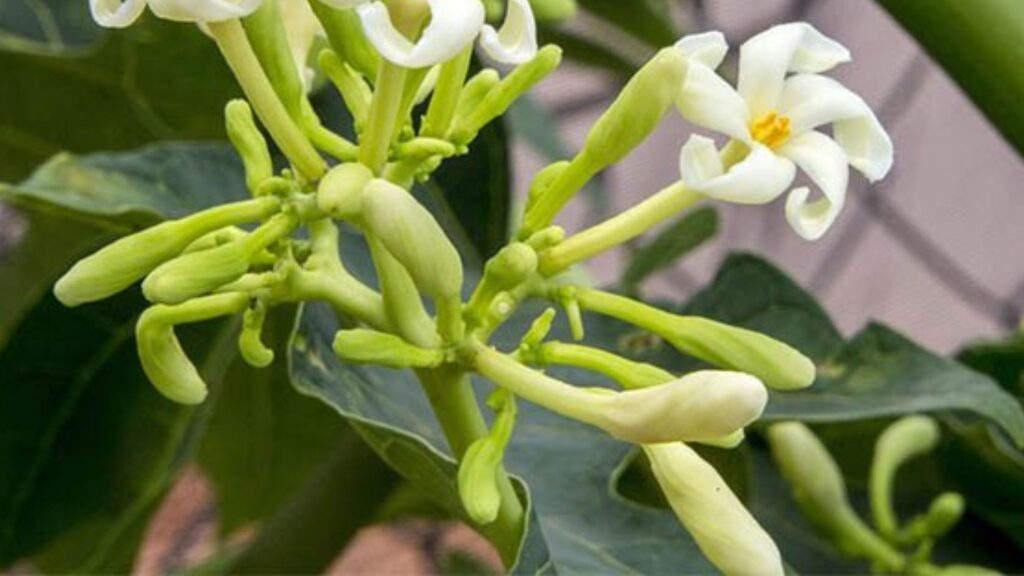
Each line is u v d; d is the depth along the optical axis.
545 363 0.31
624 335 0.40
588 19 0.60
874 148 0.30
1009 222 1.13
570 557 0.34
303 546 0.46
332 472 0.45
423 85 0.32
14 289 0.53
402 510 0.53
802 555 0.47
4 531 0.44
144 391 0.43
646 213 0.31
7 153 0.49
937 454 0.47
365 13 0.27
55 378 0.43
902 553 0.46
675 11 0.69
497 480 0.31
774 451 0.44
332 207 0.29
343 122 0.40
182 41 0.45
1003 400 0.37
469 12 0.27
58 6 0.51
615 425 0.30
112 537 0.45
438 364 0.31
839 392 0.38
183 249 0.30
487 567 0.85
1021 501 0.46
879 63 1.06
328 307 0.35
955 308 1.15
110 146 0.48
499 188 0.43
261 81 0.30
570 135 1.01
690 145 0.29
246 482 0.52
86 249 0.41
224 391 0.48
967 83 0.36
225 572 0.46
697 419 0.29
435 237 0.28
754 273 0.40
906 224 1.01
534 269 0.30
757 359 0.31
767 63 0.30
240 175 0.40
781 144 0.30
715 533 0.30
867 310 1.16
